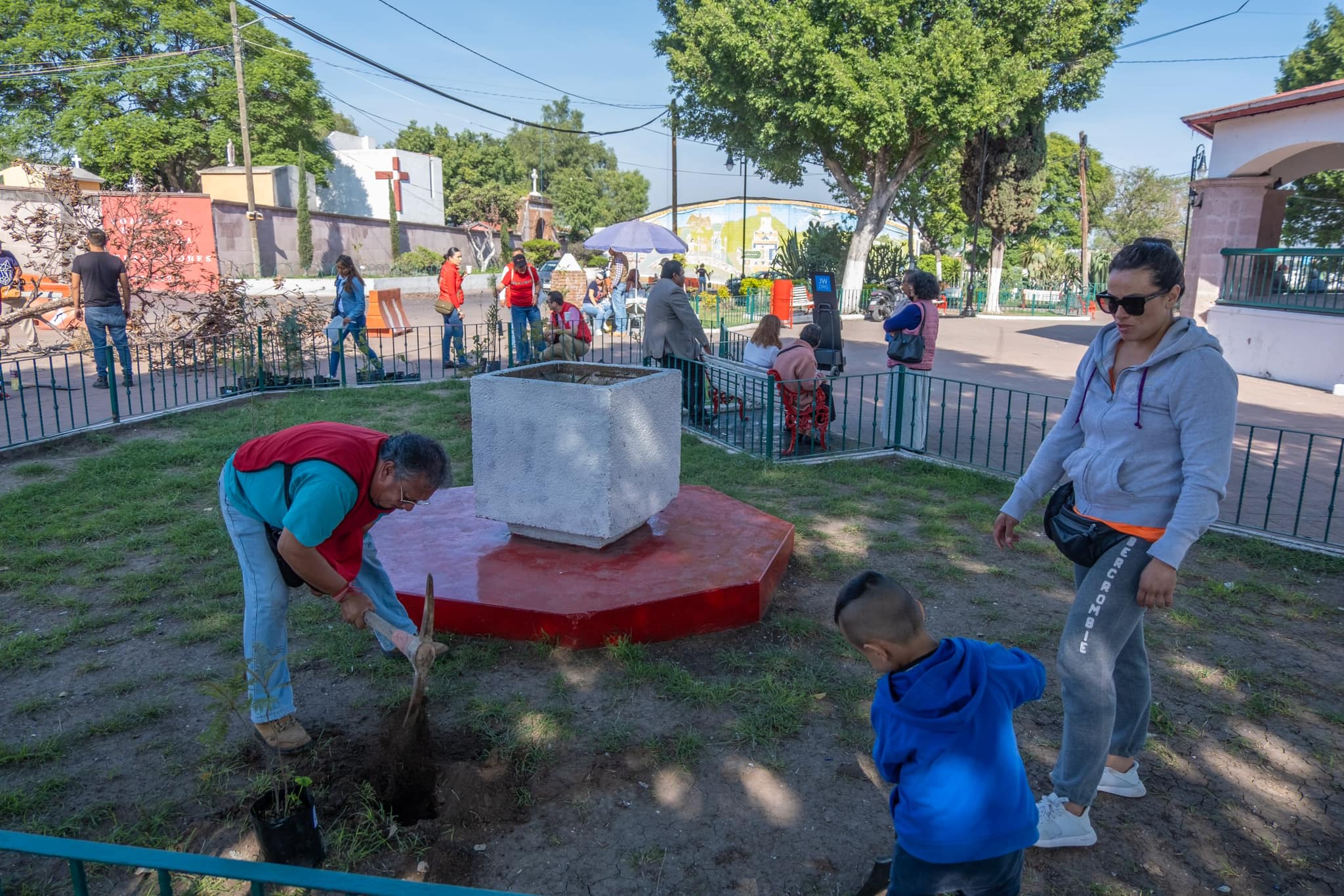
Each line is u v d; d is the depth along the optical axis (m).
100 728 3.47
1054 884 2.76
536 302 13.57
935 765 2.08
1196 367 2.61
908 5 22.38
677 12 26.05
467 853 2.82
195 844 2.85
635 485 4.85
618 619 4.17
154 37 38.69
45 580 4.90
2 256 13.84
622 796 3.14
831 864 2.82
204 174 36.44
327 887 1.55
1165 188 51.09
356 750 3.35
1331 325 12.74
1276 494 7.04
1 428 8.39
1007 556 5.63
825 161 26.89
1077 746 2.81
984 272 43.00
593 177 87.88
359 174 48.97
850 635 2.16
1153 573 2.60
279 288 13.79
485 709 3.60
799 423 8.25
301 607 4.58
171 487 6.67
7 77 34.00
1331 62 28.05
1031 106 26.41
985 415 10.45
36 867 2.76
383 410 9.81
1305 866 2.86
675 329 9.55
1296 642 4.48
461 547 4.91
